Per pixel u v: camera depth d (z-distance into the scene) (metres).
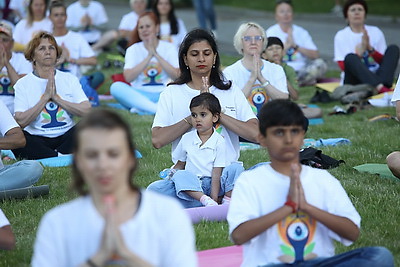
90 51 19.19
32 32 20.56
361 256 6.76
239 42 13.47
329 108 18.16
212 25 30.72
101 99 20.33
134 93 17.97
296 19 40.16
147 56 17.89
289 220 6.62
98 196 5.33
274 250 6.63
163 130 10.31
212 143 10.13
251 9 44.38
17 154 13.24
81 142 5.21
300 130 6.54
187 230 5.39
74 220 5.35
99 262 5.13
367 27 19.95
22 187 10.88
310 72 21.48
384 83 18.59
